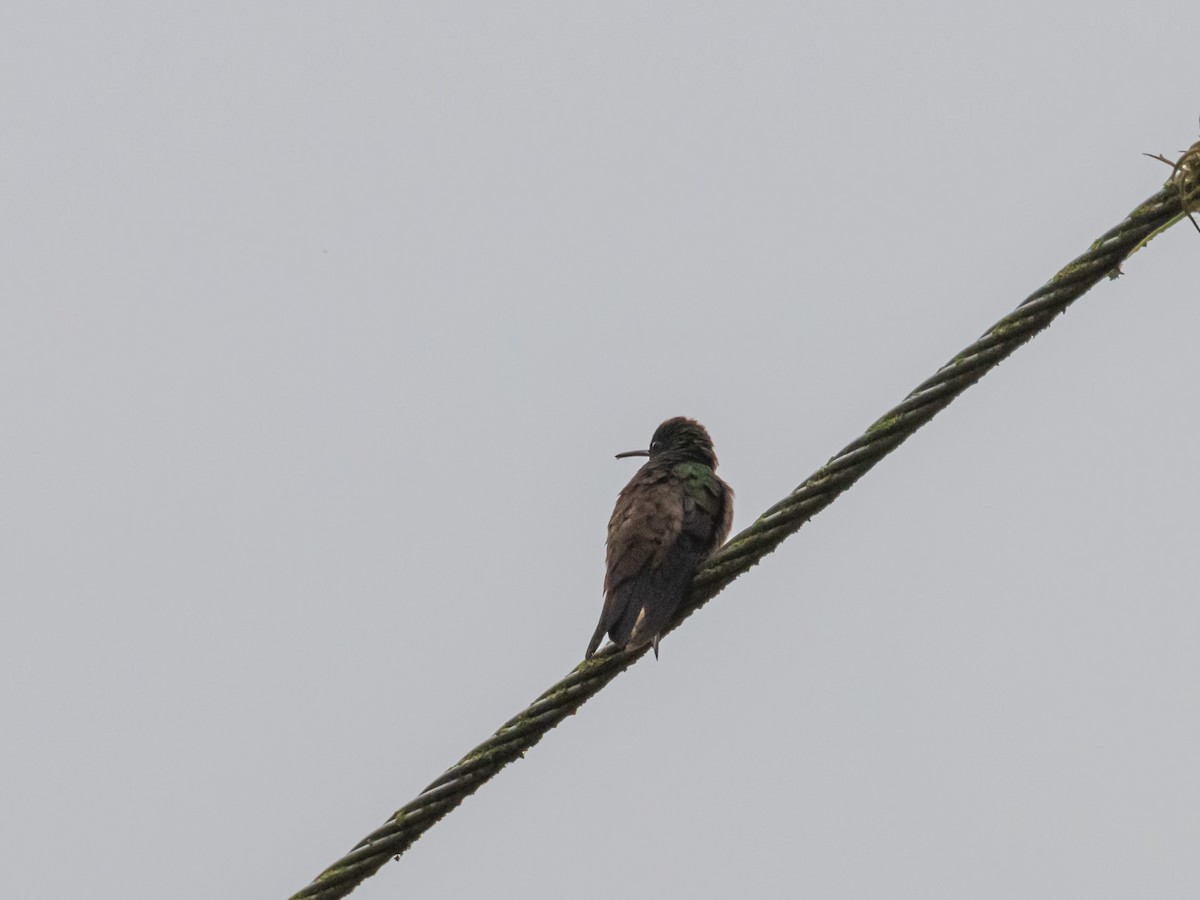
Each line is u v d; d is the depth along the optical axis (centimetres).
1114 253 916
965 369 941
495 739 990
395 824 941
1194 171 899
